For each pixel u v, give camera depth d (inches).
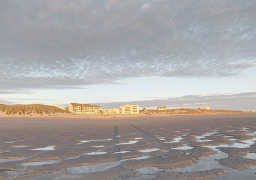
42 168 251.9
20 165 267.0
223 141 442.6
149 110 4345.5
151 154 323.6
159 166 256.1
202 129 724.7
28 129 820.6
